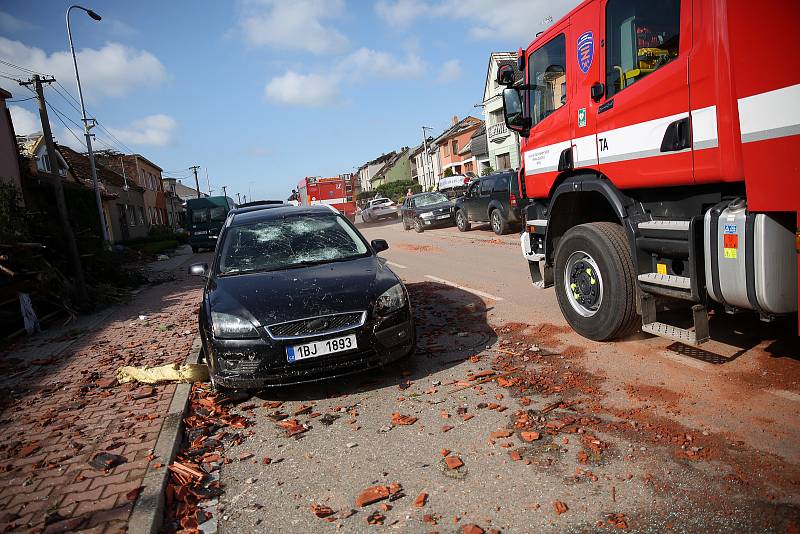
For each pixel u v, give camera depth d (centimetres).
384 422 389
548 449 323
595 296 498
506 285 845
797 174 284
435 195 2256
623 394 387
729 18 319
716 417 337
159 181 5544
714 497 260
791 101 283
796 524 235
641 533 242
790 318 330
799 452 289
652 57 397
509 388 425
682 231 384
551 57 534
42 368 638
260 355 423
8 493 334
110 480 337
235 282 492
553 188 560
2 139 1659
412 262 1247
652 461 297
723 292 346
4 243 919
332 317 431
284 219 607
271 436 388
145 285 1416
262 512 293
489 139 4406
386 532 262
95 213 2489
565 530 250
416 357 526
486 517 266
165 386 513
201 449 377
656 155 397
